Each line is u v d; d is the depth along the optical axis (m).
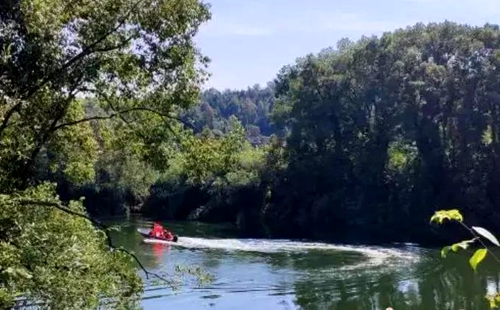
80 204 12.63
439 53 52.50
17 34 11.64
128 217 53.62
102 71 13.03
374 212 47.97
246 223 50.34
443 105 49.03
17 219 10.00
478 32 51.47
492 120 47.19
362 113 52.53
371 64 52.81
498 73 46.91
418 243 40.97
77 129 14.79
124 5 12.51
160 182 56.22
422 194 46.22
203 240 38.09
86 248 11.50
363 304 22.94
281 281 25.92
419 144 49.00
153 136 14.26
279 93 58.50
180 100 13.65
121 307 12.70
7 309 9.35
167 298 22.11
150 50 13.09
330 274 27.75
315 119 53.91
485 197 45.12
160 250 32.75
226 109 184.00
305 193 51.66
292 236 43.88
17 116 12.70
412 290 25.31
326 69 54.72
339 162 51.62
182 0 12.83
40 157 15.44
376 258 32.62
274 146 55.97
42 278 9.48
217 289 23.81
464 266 30.39
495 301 4.11
